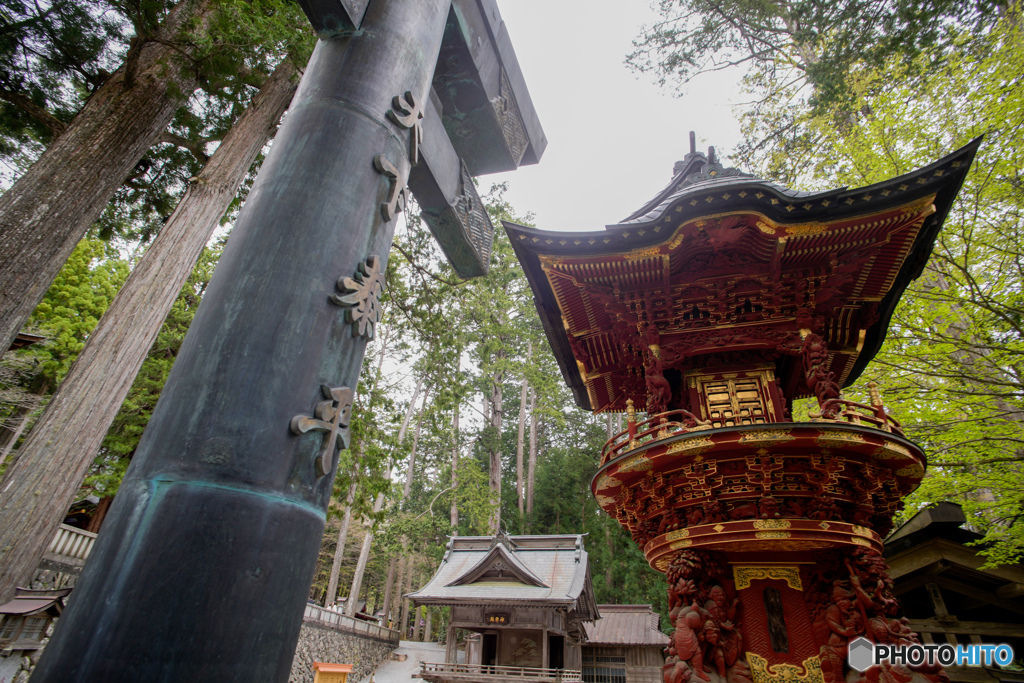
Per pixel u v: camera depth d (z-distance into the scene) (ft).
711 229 27.12
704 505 24.09
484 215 19.54
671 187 37.09
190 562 6.37
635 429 27.55
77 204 25.18
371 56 11.55
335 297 8.80
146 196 42.24
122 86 28.94
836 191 24.98
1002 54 40.32
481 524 97.30
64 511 25.67
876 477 23.36
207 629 6.13
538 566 90.63
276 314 8.15
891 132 47.03
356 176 10.02
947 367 39.27
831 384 25.71
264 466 7.24
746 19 59.52
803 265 28.04
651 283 29.91
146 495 6.79
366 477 50.52
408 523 92.32
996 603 35.83
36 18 30.07
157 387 74.08
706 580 24.50
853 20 44.34
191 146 37.86
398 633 110.52
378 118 10.92
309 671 75.10
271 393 7.64
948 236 38.88
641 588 108.88
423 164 15.01
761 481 23.50
